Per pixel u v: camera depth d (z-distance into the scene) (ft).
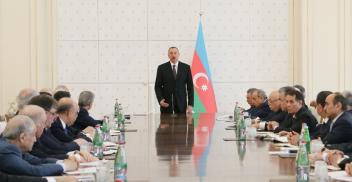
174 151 18.39
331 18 38.86
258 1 39.68
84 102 27.43
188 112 34.50
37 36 37.63
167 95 34.35
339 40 38.83
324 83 38.91
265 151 18.17
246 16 39.70
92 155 17.02
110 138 22.08
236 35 39.73
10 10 37.24
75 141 20.65
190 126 26.91
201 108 38.29
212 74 39.75
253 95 30.94
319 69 38.86
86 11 39.04
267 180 13.15
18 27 37.37
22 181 13.55
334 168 14.80
